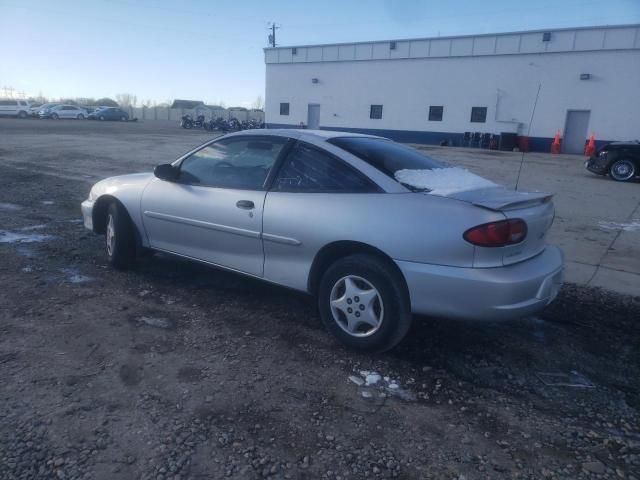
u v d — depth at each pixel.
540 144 29.19
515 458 2.68
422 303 3.40
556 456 2.71
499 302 3.25
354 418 2.96
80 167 13.37
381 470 2.54
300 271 3.94
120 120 55.72
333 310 3.79
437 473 2.54
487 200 3.45
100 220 5.57
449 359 3.74
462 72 31.44
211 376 3.32
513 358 3.81
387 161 3.97
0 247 5.87
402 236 3.41
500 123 30.55
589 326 4.48
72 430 2.70
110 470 2.42
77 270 5.22
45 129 30.19
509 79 29.83
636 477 2.57
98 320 4.05
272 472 2.48
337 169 3.87
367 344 3.64
